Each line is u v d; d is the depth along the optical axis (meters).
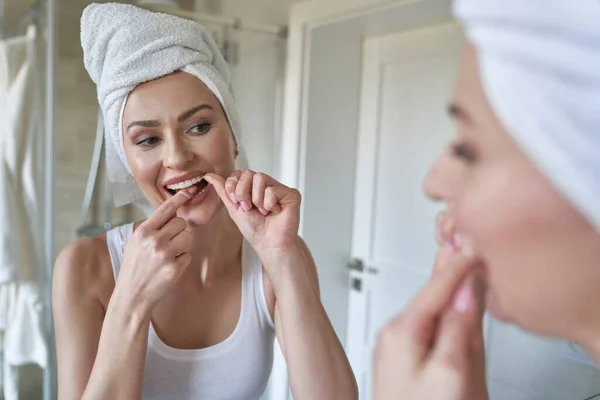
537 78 0.22
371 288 1.71
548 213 0.23
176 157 0.72
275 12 1.64
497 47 0.22
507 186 0.24
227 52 1.62
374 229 1.70
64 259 0.77
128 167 0.79
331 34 1.60
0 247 1.45
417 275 1.54
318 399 0.70
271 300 0.81
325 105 1.64
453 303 0.31
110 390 0.64
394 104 1.60
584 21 0.21
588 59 0.21
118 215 1.96
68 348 0.72
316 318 0.73
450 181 0.27
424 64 1.49
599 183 0.21
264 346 0.81
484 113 0.24
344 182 1.73
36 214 1.52
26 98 1.48
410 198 1.56
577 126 0.21
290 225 0.74
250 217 0.74
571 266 0.23
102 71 0.76
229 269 0.83
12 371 1.58
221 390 0.77
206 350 0.76
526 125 0.22
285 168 1.66
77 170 1.86
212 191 0.78
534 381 1.13
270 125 1.67
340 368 0.73
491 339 1.21
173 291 0.77
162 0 1.45
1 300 1.54
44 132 1.54
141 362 0.66
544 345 1.11
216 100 0.76
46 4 1.46
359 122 1.72
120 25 0.71
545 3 0.21
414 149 1.54
